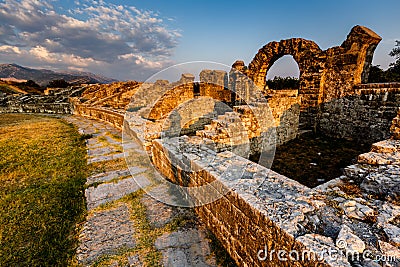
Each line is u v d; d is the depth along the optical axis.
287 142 9.84
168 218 3.81
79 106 17.48
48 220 3.67
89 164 6.17
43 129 10.99
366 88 9.34
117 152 7.17
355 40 9.62
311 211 2.42
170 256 2.99
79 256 2.98
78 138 8.94
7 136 9.36
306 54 11.28
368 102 9.32
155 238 3.33
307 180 6.09
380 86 8.85
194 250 3.11
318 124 11.38
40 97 25.09
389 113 8.67
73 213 3.91
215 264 2.88
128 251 3.07
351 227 2.20
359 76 10.16
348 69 9.98
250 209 2.49
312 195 2.74
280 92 13.97
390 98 8.59
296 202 2.56
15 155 6.80
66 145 8.00
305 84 11.51
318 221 2.27
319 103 11.12
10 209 3.99
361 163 3.81
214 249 3.13
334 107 10.64
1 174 5.47
